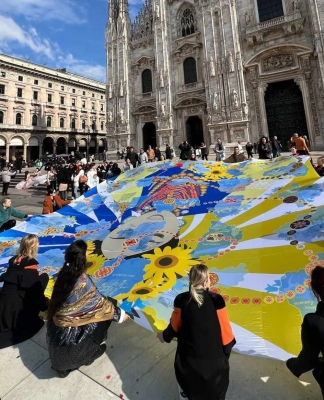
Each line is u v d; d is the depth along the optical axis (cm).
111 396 307
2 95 5191
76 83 6525
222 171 844
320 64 2322
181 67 3206
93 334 340
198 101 3106
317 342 234
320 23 2323
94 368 349
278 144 1789
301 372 259
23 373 349
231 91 2725
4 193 1970
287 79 2583
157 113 3250
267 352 286
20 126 5444
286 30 2531
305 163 725
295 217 514
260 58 2688
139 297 384
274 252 431
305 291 343
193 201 705
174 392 306
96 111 7106
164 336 287
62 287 324
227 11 2766
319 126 2428
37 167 3512
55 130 6084
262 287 369
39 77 5850
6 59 5250
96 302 334
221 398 253
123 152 3319
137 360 360
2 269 525
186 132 3219
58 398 309
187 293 275
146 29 3559
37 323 425
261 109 2694
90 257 541
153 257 498
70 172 1842
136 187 868
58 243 632
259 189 678
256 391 301
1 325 406
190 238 542
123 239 593
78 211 806
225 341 263
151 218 668
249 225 537
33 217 778
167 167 940
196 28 3134
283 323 311
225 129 2762
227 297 367
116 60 3675
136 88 3619
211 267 435
